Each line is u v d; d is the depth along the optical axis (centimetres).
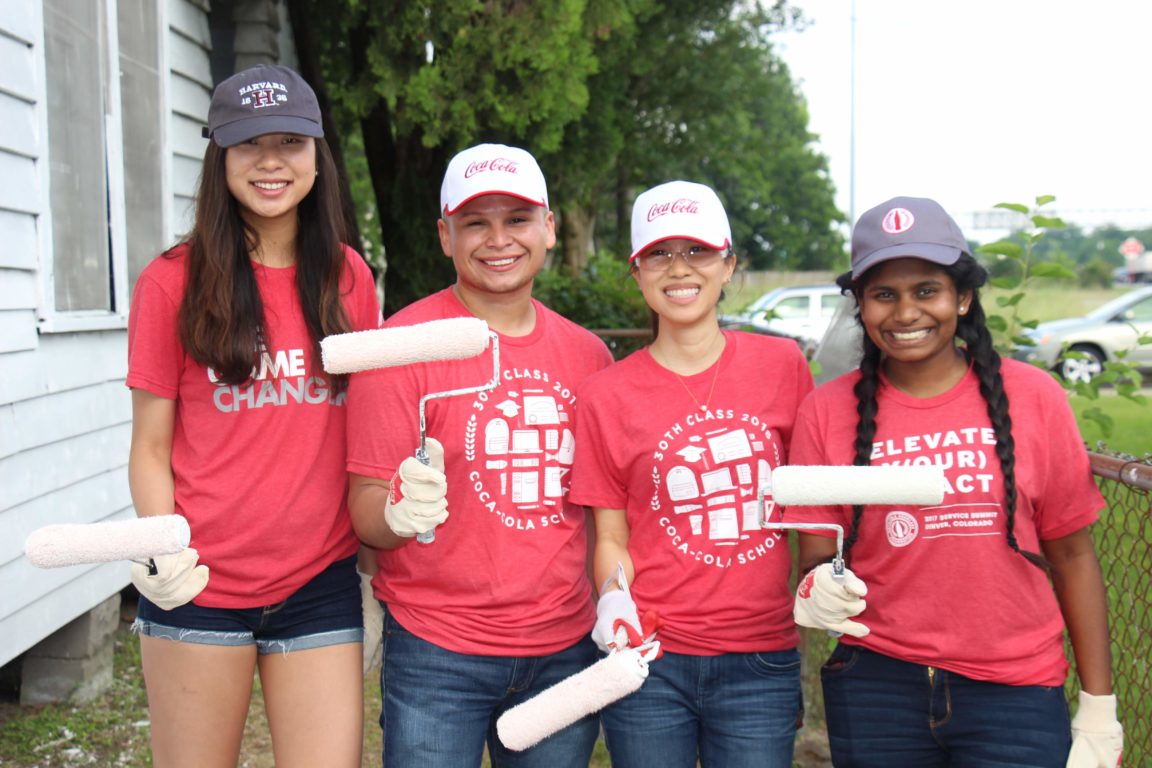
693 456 234
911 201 217
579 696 196
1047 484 212
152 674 229
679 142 1527
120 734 387
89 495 411
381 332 195
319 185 238
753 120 2275
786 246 4309
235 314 222
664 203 238
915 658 214
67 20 398
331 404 235
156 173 490
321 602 236
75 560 179
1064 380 374
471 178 231
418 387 228
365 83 737
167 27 493
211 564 225
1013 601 210
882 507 215
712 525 233
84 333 407
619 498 242
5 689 423
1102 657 217
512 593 229
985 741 210
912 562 213
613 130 1053
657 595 235
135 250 468
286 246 239
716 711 235
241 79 227
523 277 237
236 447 227
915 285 211
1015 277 388
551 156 1015
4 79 346
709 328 244
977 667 210
